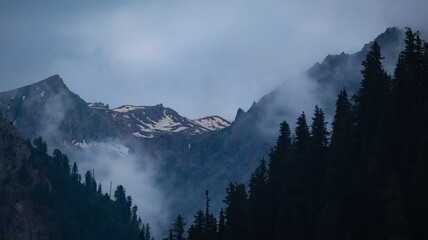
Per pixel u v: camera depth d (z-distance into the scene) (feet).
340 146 334.44
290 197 345.92
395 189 250.98
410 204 255.91
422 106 317.63
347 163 325.42
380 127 322.96
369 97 353.51
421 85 342.85
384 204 263.49
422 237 248.11
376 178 278.46
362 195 295.28
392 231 244.42
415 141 291.79
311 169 360.69
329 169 332.39
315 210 324.60
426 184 254.27
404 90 336.90
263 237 359.87
